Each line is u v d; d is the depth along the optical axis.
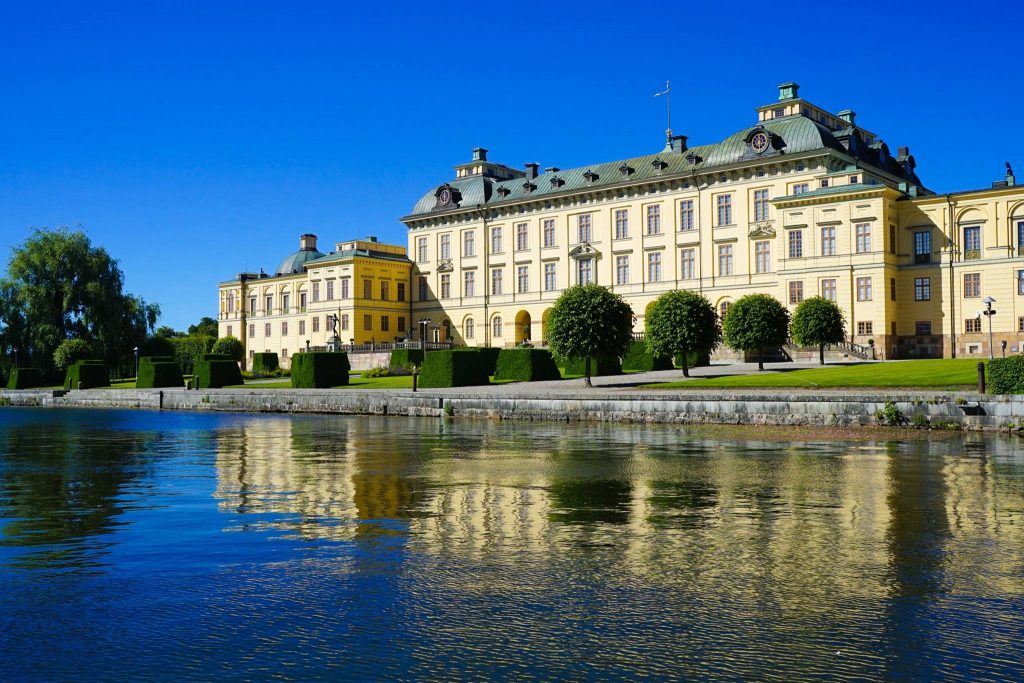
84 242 95.06
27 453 31.62
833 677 9.13
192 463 27.80
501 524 16.77
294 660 9.76
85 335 93.06
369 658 9.78
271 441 35.59
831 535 15.37
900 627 10.55
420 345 104.75
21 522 17.61
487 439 34.56
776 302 64.88
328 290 116.88
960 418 33.62
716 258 89.56
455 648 10.05
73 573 13.43
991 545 14.50
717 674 9.24
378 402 53.22
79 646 10.27
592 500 19.28
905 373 48.75
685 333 58.03
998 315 72.75
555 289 102.88
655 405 40.78
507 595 11.98
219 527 16.88
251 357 134.12
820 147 81.31
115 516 18.23
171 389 75.81
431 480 22.80
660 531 15.91
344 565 13.70
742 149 87.44
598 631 10.52
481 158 116.38
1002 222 72.75
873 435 32.53
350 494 20.69
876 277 75.75
